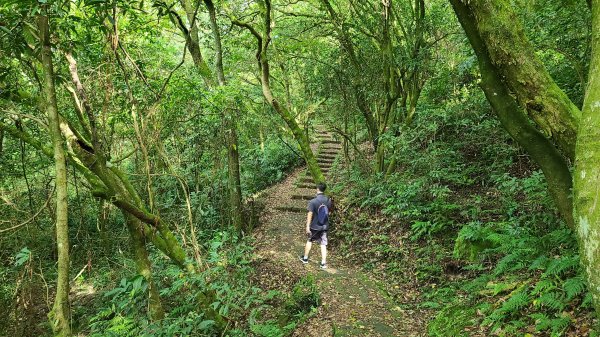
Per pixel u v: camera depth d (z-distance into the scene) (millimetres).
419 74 9688
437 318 4953
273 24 9688
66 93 5105
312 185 12789
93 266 7766
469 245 6215
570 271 4238
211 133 8656
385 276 6895
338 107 11211
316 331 5086
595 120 1252
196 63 9117
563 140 2188
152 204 4223
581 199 1206
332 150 15711
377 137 10031
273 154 15703
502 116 2654
